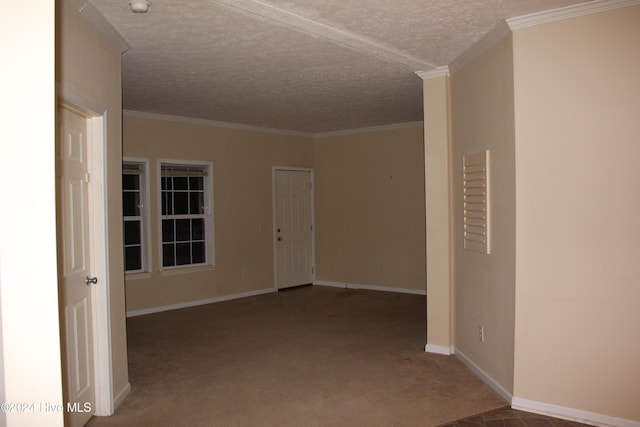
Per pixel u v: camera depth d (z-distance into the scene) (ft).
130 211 21.12
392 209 25.50
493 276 11.91
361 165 26.48
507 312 11.18
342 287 27.30
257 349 15.83
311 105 19.90
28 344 6.31
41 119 6.30
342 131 27.07
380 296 24.49
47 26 6.29
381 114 22.21
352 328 18.34
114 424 10.34
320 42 12.20
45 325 6.32
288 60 13.69
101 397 10.75
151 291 21.20
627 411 9.62
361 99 18.88
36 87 6.29
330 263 27.84
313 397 11.76
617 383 9.70
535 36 10.38
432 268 14.96
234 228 24.26
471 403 11.22
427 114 14.85
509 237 11.02
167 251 22.27
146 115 20.95
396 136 25.21
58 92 8.49
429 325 15.12
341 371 13.58
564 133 10.10
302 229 27.78
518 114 10.59
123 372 11.78
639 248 9.44
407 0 9.68
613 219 9.66
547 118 10.27
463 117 13.62
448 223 14.64
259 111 21.02
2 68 6.27
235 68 14.44
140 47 12.48
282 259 26.66
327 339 16.88
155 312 21.25
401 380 12.78
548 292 10.34
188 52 12.94
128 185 21.07
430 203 14.88
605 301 9.77
